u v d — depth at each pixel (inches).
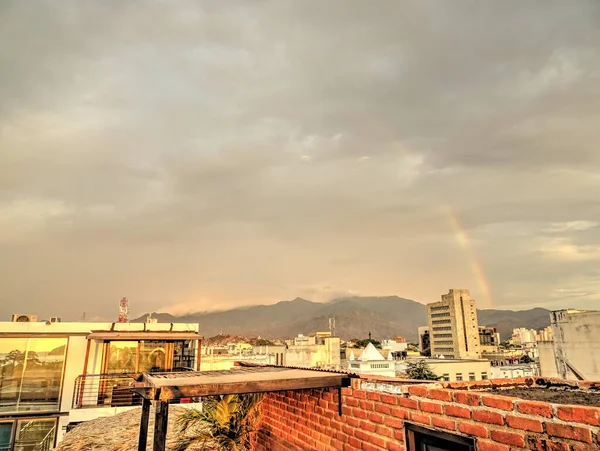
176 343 844.0
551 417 102.6
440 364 2349.9
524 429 109.3
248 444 315.3
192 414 335.0
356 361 2240.4
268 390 189.0
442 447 142.0
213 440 324.5
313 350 2625.5
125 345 810.2
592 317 1159.0
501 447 115.7
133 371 801.6
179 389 171.6
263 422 305.6
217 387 177.9
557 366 1229.7
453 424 133.6
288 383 193.5
